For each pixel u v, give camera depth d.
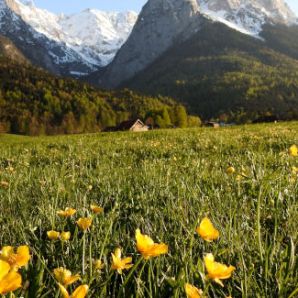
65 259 2.32
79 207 3.73
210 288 2.00
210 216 3.26
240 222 3.06
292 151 3.75
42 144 21.30
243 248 2.41
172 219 3.22
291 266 1.93
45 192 4.60
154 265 2.15
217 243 2.43
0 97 161.75
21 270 2.00
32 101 168.00
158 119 125.19
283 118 123.06
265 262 2.05
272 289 1.92
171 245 2.59
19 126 150.12
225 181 4.94
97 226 2.93
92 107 168.75
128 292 1.96
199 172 5.74
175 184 4.89
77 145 17.80
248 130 23.81
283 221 3.21
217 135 19.89
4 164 11.08
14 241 2.74
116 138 23.83
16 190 4.99
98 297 1.72
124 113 171.75
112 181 5.55
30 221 3.22
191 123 158.62
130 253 2.40
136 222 3.20
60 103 165.62
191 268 1.89
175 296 1.66
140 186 4.98
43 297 1.68
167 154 12.11
